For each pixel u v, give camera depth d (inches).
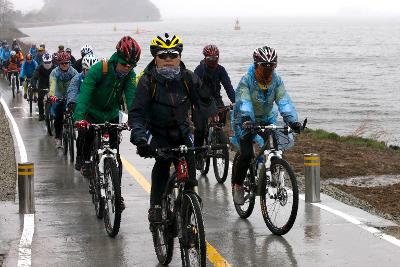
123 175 551.5
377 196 498.0
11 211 427.2
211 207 436.8
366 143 824.3
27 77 1065.5
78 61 765.3
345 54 4554.6
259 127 359.3
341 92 2096.5
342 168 612.4
